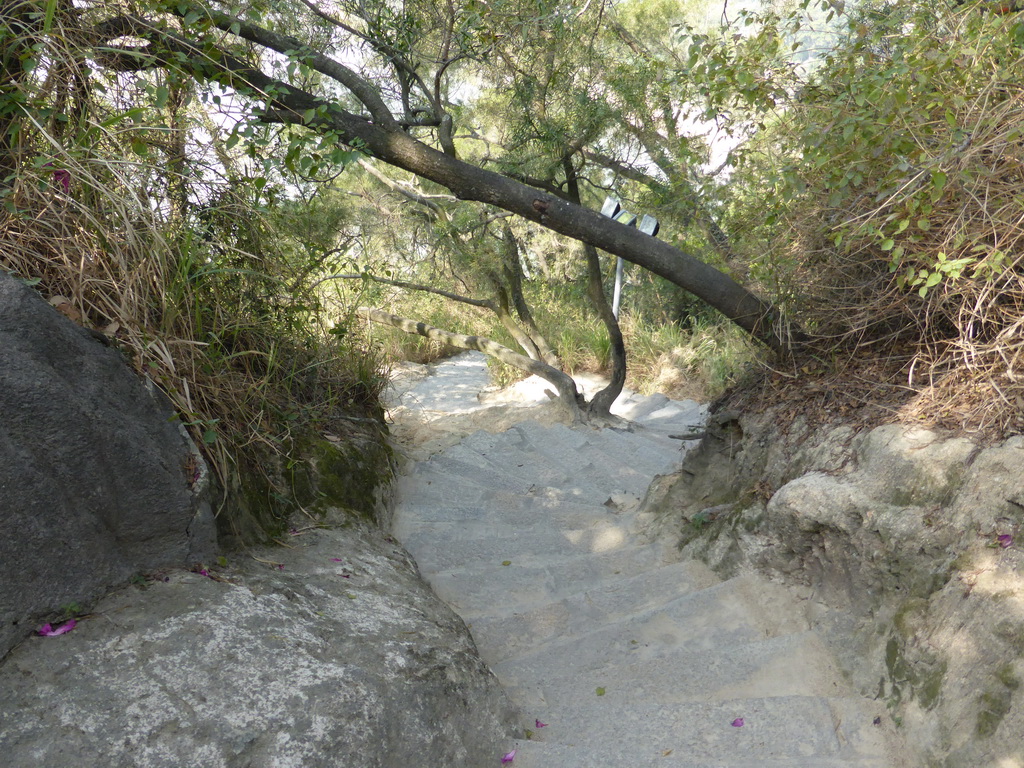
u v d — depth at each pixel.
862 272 3.36
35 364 2.18
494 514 4.32
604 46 6.46
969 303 2.81
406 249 7.14
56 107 2.82
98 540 2.24
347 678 2.14
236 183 3.38
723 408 4.07
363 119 3.64
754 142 3.86
